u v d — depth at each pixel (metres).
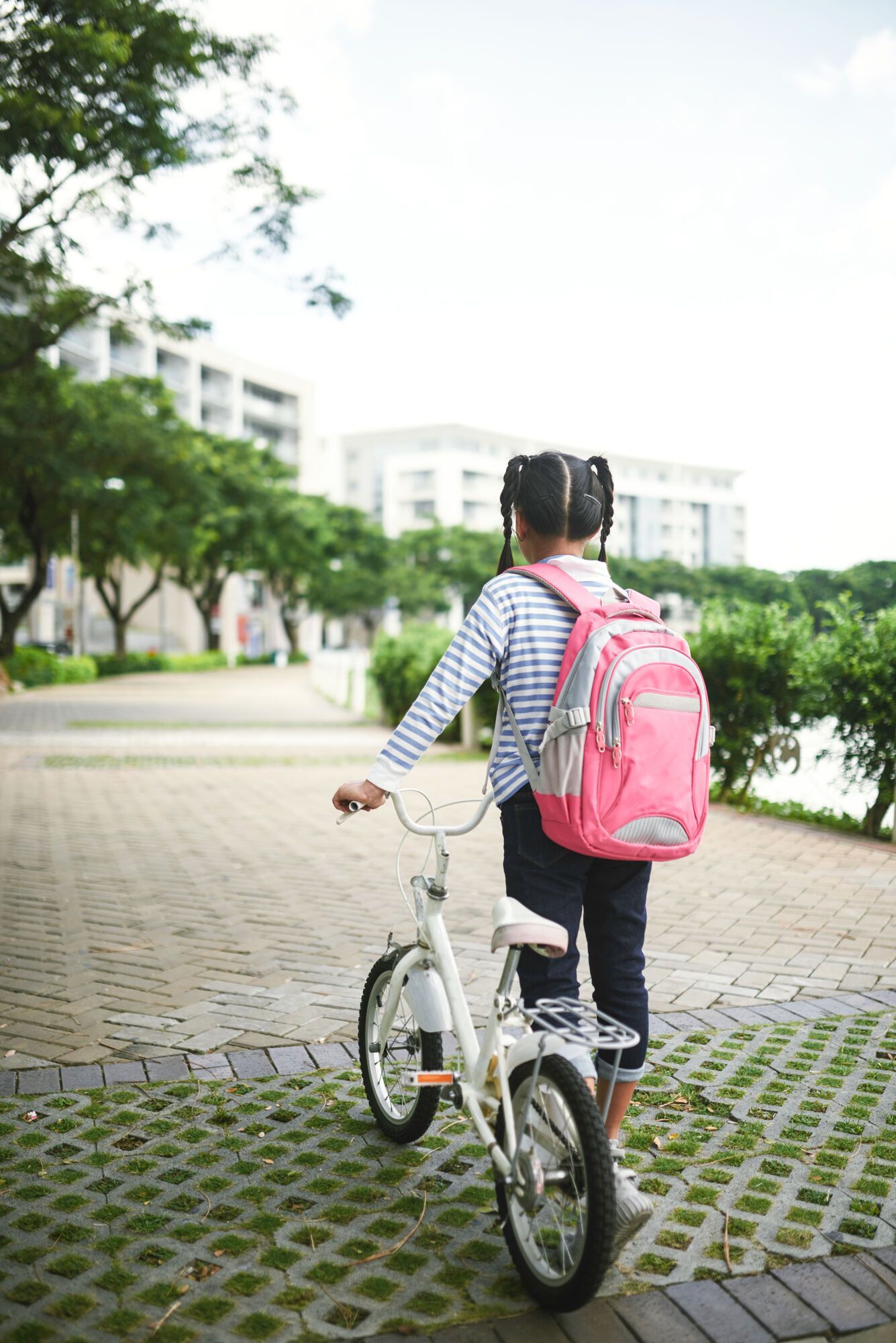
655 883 6.27
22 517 30.48
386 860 7.00
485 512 101.50
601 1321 2.14
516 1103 2.26
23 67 9.34
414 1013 2.71
